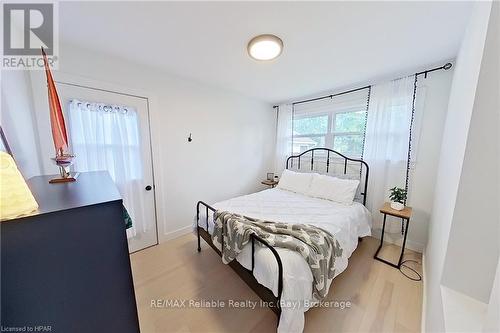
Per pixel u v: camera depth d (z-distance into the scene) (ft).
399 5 3.90
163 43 5.49
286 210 7.16
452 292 2.69
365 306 5.07
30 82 5.07
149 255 7.39
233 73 7.69
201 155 9.37
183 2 3.88
